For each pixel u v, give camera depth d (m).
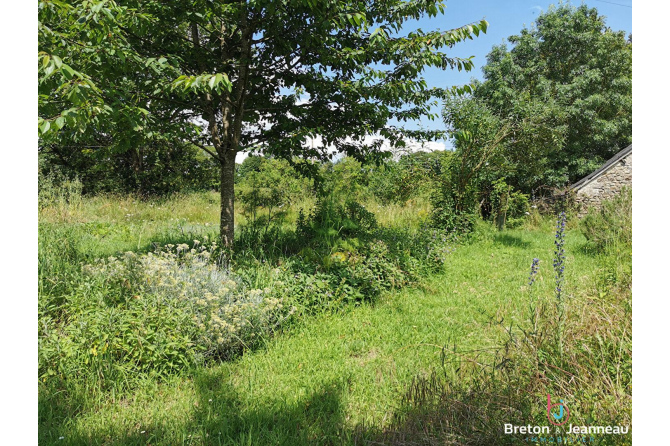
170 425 2.70
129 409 2.88
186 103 5.95
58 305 3.87
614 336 2.83
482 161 10.77
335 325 4.44
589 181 16.34
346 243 6.32
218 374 3.38
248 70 5.62
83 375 3.09
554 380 2.59
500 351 3.17
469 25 4.93
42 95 3.11
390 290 5.75
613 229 8.58
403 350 3.89
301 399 3.04
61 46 3.35
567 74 20.56
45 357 2.98
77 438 2.52
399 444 2.38
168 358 3.42
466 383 2.90
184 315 3.55
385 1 5.70
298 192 13.53
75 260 5.20
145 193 18.22
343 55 5.40
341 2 4.80
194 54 5.43
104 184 17.61
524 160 11.73
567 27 20.25
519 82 19.83
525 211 14.52
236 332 3.75
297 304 4.58
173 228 9.22
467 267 7.66
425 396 2.79
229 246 6.18
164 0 4.64
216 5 4.66
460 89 5.84
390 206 13.02
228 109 6.31
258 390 3.17
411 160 12.02
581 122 18.95
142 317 3.45
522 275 6.91
